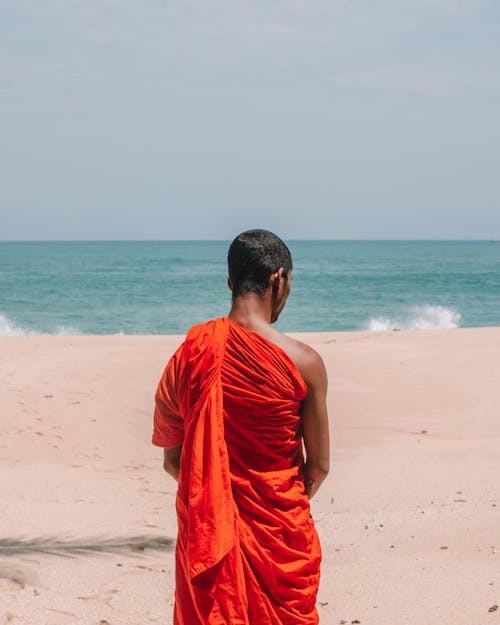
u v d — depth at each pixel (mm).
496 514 6148
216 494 2408
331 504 6840
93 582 4582
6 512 6383
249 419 2457
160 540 5617
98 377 13828
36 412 11461
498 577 4590
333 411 11859
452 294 59031
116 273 86625
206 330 2564
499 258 139875
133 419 11281
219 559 2375
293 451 2551
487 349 17531
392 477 7883
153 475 8391
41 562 4949
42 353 16281
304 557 2506
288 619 2482
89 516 6324
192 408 2518
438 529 5762
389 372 14828
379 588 4504
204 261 120500
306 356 2561
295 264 112312
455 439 10070
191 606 2510
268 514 2453
